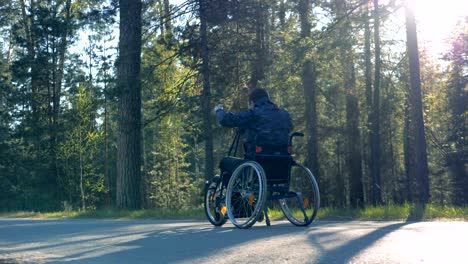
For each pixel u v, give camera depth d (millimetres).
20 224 10219
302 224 7703
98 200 48781
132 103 20797
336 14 21672
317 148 32750
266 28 24234
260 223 8367
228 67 22922
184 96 22641
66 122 43188
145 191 48938
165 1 21766
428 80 38094
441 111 39062
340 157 39531
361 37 27234
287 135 7496
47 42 41750
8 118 45344
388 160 43156
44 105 44969
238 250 5090
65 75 42969
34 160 44875
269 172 7402
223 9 21375
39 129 43875
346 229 6566
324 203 37938
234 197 7492
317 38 21047
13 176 45875
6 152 45000
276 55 22969
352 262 4207
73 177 42500
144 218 14188
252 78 23844
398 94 33781
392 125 41906
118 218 14742
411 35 19906
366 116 34594
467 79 36688
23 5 43062
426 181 19844
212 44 22562
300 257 4527
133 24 20734
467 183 37938
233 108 24250
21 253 5789
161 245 5777
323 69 24500
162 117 22984
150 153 53875
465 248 4699
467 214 10047
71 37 41844
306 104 30281
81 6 24969
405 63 31641
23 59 42062
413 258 4289
